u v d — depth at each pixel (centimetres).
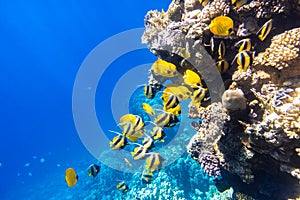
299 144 137
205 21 175
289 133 132
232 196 187
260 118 155
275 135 135
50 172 954
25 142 1476
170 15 243
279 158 144
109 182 482
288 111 134
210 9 175
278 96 143
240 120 161
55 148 1220
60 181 822
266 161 162
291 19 161
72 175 200
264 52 157
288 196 154
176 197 285
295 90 144
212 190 261
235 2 156
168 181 309
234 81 169
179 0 235
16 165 1221
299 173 139
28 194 835
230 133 166
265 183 167
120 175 464
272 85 152
